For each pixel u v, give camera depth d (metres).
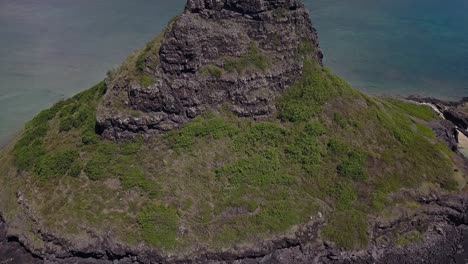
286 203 52.53
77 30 121.31
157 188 52.28
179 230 49.72
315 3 148.50
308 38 64.31
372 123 61.72
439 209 57.53
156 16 133.00
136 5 143.75
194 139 55.59
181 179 53.12
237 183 53.22
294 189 54.00
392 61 110.94
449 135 75.00
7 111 84.06
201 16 59.09
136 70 56.97
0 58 104.06
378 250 53.03
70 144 57.84
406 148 61.00
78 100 66.69
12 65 101.19
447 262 54.53
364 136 60.09
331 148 57.66
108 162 54.34
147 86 55.06
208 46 57.50
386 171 57.75
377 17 137.75
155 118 55.38
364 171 56.62
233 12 60.16
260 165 54.72
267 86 59.22
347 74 104.06
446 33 128.00
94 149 55.84
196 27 56.75
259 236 50.12
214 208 51.41
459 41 123.19
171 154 54.66
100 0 148.00
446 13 142.75
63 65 102.00
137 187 52.31
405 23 133.88
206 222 50.47
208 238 49.59
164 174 53.38
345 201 54.19
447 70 108.44
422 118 77.88
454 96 98.25
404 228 55.41
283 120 58.94
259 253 49.81
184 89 56.00
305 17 64.50
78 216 50.62
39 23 125.44
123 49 109.88
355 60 110.25
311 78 61.84
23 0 144.38
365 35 124.12
